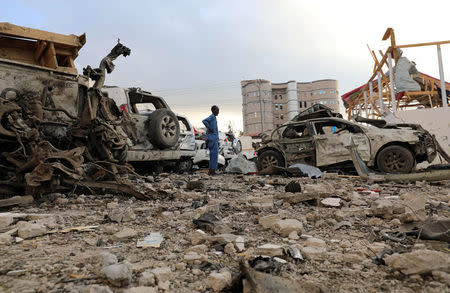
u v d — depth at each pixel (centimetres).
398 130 778
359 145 785
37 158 411
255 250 219
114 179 513
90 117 490
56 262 196
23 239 251
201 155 1141
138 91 827
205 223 284
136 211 358
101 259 192
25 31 480
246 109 7844
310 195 408
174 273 180
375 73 1320
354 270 184
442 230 244
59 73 509
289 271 183
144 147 774
